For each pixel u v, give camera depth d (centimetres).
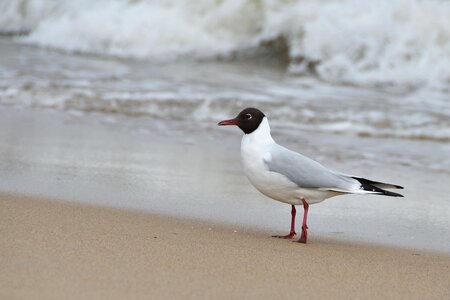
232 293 652
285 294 662
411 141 1566
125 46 2394
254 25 2386
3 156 1227
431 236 934
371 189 855
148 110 1692
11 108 1638
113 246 764
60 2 2634
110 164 1227
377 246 878
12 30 2720
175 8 2428
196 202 1030
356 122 1672
